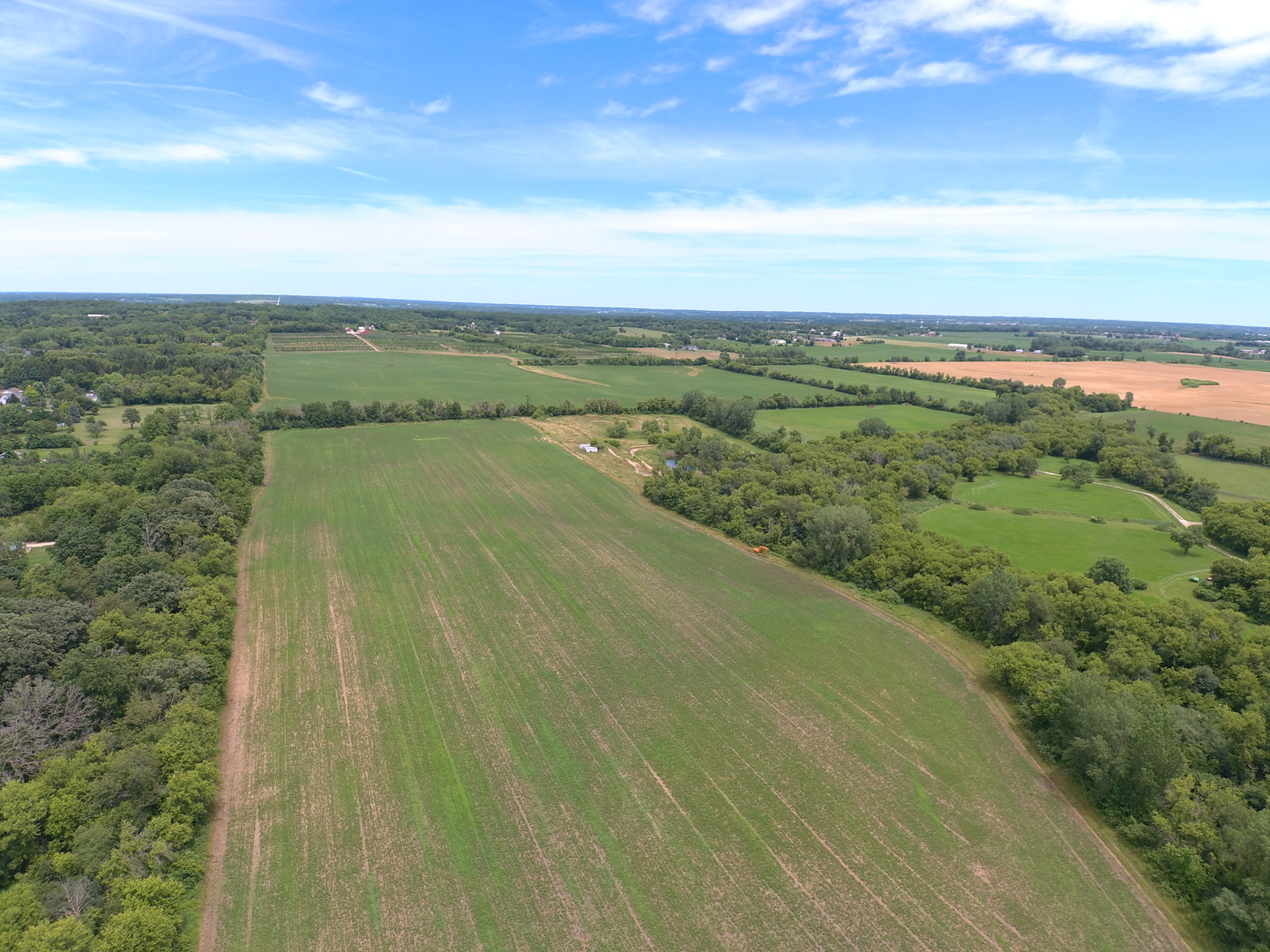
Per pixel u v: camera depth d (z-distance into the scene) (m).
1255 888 35.44
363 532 92.94
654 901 37.59
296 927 35.62
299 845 40.84
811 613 73.00
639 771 47.94
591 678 59.38
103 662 48.78
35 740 43.56
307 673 59.06
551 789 46.00
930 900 38.09
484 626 67.94
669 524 101.31
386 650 63.09
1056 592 67.38
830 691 58.44
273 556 83.94
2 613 54.09
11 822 37.28
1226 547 91.62
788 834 42.66
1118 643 58.75
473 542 90.12
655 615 71.19
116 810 39.78
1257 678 54.75
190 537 77.75
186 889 37.56
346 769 47.41
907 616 72.88
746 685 58.97
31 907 33.88
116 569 67.06
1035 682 54.69
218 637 59.91
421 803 44.44
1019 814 45.00
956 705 57.03
